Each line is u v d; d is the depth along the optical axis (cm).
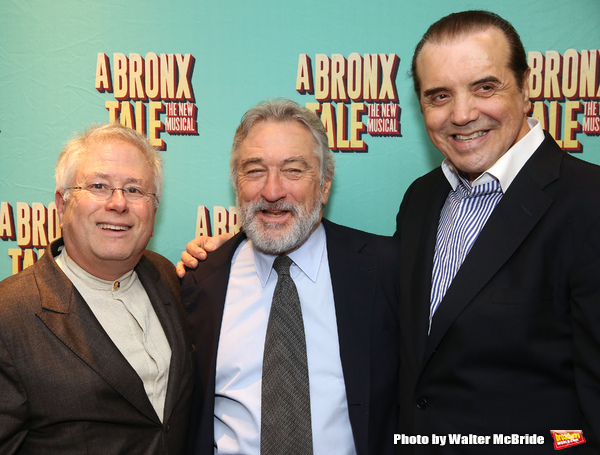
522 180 125
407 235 154
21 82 186
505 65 123
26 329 121
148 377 136
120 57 186
